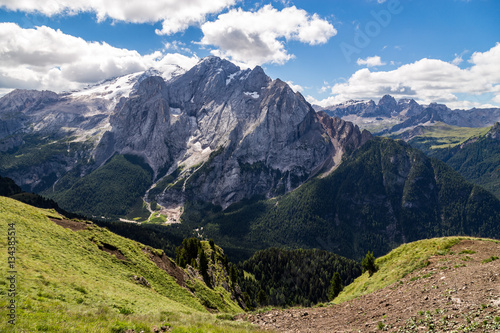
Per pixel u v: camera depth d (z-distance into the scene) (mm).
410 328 19562
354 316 26438
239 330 23766
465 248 40938
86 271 36812
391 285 35594
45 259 33000
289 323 28281
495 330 15414
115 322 21094
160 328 22078
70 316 20703
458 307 20062
